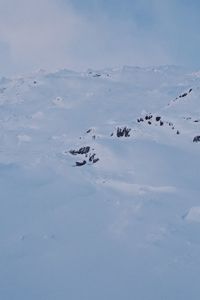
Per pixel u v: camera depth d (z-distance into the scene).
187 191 40.59
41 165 50.62
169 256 28.98
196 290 24.48
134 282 25.47
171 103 69.62
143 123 59.66
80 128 83.94
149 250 29.95
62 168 49.16
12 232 33.91
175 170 45.75
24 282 25.75
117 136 57.22
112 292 24.22
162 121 58.84
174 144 52.62
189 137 54.06
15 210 38.31
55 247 30.95
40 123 91.62
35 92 122.00
